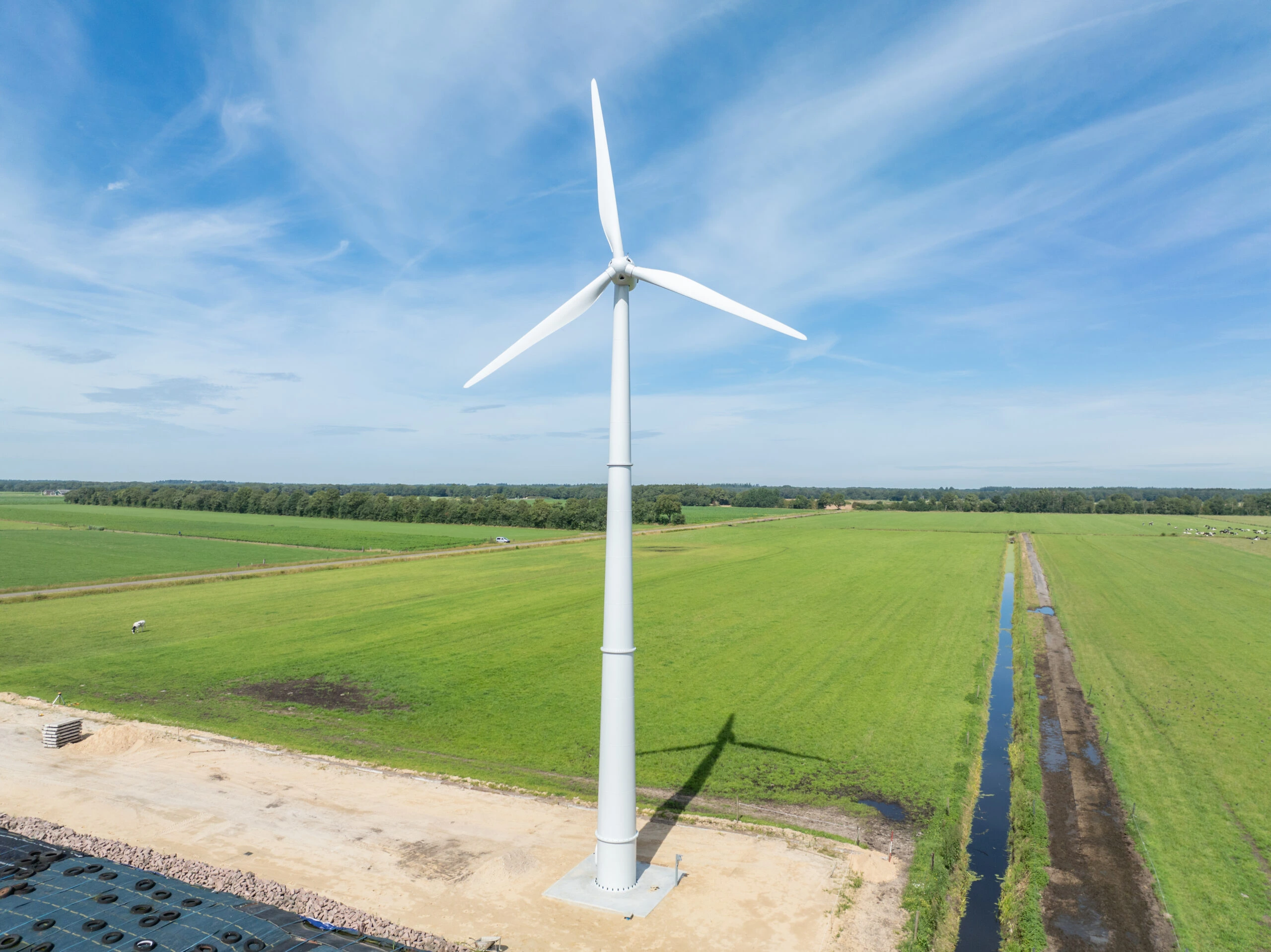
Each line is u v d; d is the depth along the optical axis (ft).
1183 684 102.12
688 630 139.13
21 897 47.06
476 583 202.90
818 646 126.31
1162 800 66.13
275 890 49.21
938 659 117.70
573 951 43.70
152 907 46.19
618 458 49.47
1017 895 52.06
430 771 72.69
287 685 103.96
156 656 119.55
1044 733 84.79
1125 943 45.88
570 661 116.26
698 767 74.64
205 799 65.51
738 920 47.29
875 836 60.03
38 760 74.54
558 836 59.00
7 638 132.87
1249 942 45.47
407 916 47.29
